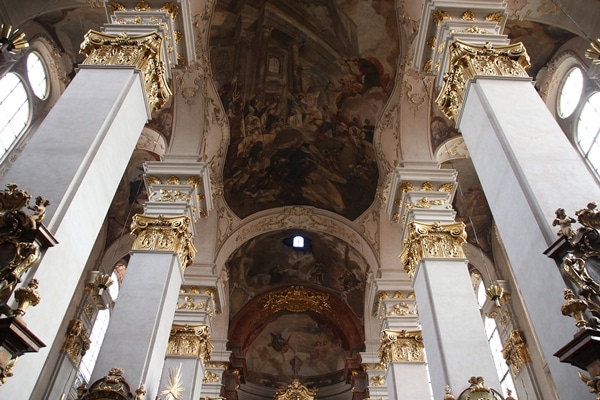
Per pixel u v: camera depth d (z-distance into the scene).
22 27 12.73
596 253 4.73
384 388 16.50
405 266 10.62
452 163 15.53
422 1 10.76
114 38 7.69
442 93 8.15
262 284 19.83
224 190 15.80
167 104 12.66
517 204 5.94
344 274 18.94
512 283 15.73
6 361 3.98
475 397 7.48
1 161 12.69
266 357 21.95
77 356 14.62
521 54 7.69
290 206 16.98
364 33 13.06
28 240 4.54
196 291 13.82
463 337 8.56
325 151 16.05
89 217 5.77
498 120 6.68
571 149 6.25
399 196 11.55
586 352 4.19
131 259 9.70
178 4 8.37
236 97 14.41
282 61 14.34
